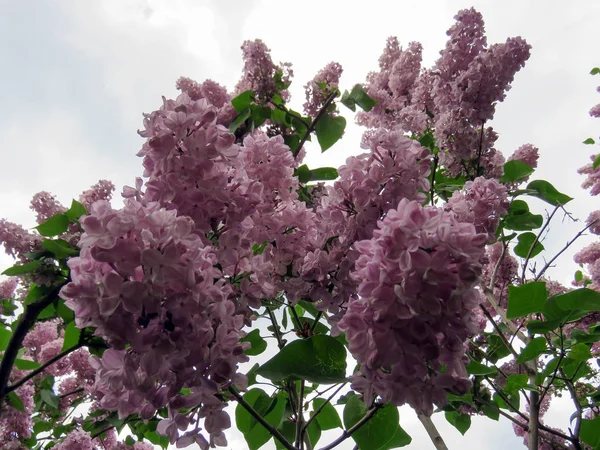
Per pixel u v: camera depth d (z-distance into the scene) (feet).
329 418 2.48
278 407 2.31
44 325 3.77
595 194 5.62
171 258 1.22
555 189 3.02
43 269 2.13
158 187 1.59
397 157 1.86
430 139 3.39
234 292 1.74
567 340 2.61
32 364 2.43
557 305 2.09
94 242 1.23
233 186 1.72
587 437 2.19
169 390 1.30
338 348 1.72
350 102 3.26
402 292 1.24
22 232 2.40
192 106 1.64
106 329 1.22
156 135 1.59
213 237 1.73
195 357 1.27
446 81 3.20
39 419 3.55
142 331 1.25
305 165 3.03
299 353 1.71
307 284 2.01
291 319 2.85
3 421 3.03
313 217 2.12
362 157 1.92
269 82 3.07
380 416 1.81
